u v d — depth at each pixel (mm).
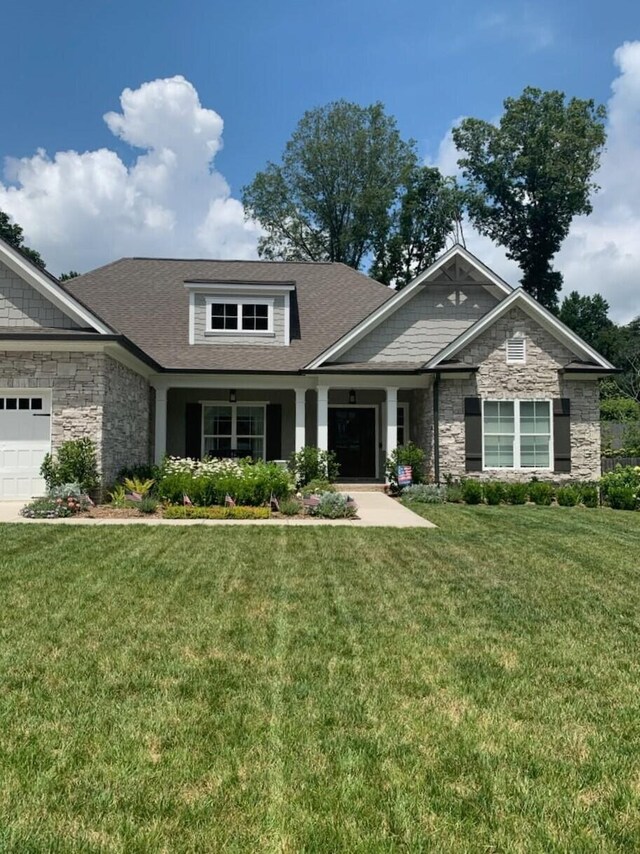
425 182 43500
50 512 11562
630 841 2680
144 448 17219
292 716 3781
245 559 8273
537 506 14828
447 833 2703
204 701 3975
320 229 46188
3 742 3436
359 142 43906
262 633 5320
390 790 3016
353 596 6582
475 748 3438
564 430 16719
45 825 2721
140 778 3088
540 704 4027
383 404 19828
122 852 2555
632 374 38938
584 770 3240
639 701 4098
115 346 13305
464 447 16609
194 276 21062
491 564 8281
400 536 10273
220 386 17422
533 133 44219
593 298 56656
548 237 45031
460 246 17938
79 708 3859
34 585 6754
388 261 43594
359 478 19578
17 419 13195
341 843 2621
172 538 9609
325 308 20234
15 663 4578
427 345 17984
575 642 5238
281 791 2992
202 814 2799
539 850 2607
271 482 13156
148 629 5379
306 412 19719
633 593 6879
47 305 13375
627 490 14406
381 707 3930
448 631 5469
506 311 16750
